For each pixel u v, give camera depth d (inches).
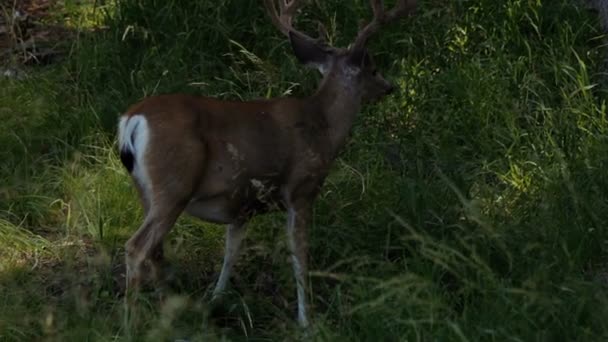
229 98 546.6
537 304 372.5
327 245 444.8
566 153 485.1
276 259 434.6
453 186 422.0
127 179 490.3
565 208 445.7
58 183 498.0
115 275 445.7
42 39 627.8
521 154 495.5
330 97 435.2
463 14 577.3
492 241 426.0
